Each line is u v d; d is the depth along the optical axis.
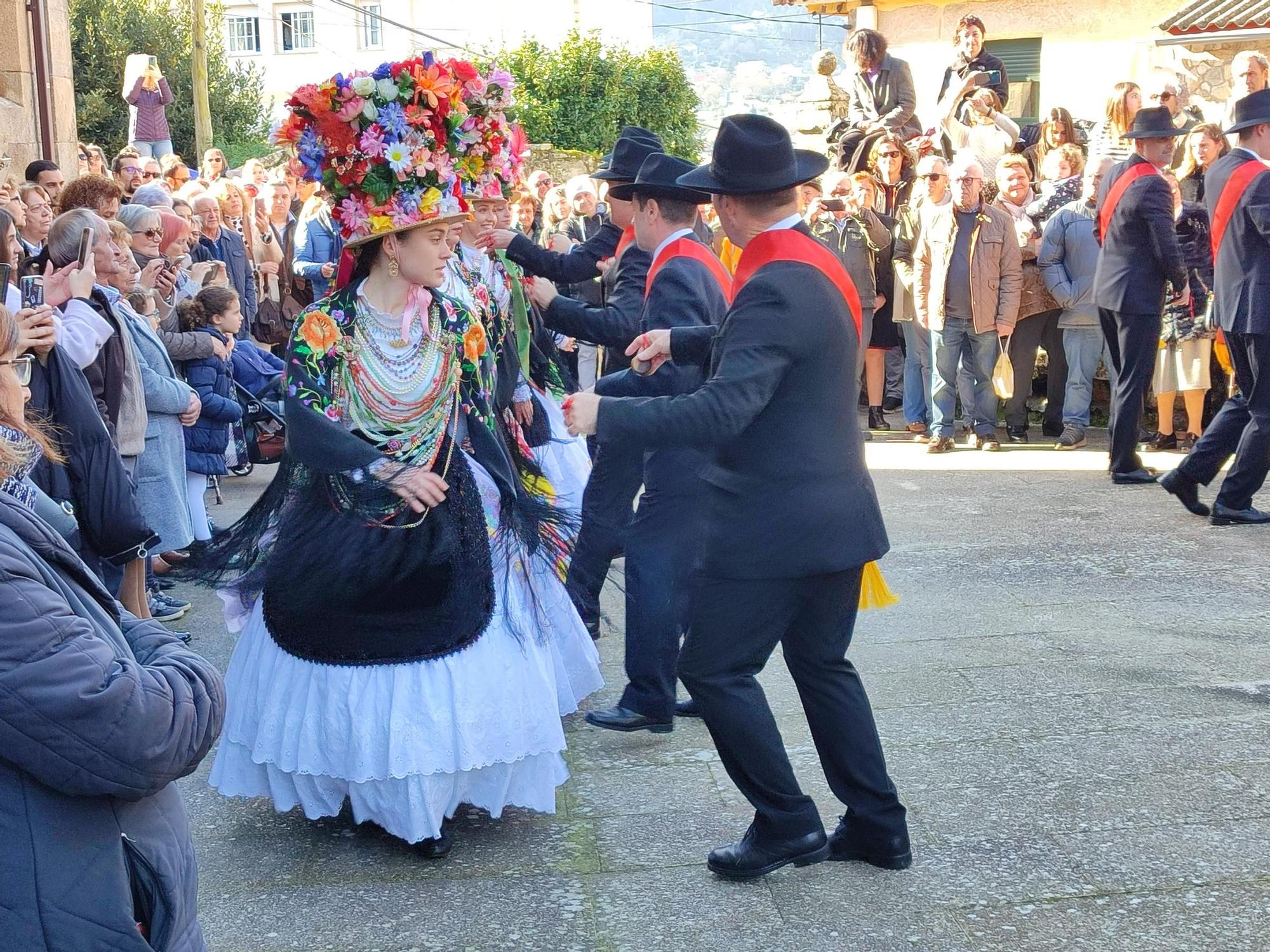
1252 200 6.25
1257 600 5.55
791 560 3.16
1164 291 7.43
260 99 29.36
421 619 3.49
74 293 4.60
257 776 3.69
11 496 1.95
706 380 3.42
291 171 3.60
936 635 5.23
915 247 9.02
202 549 3.72
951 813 3.71
